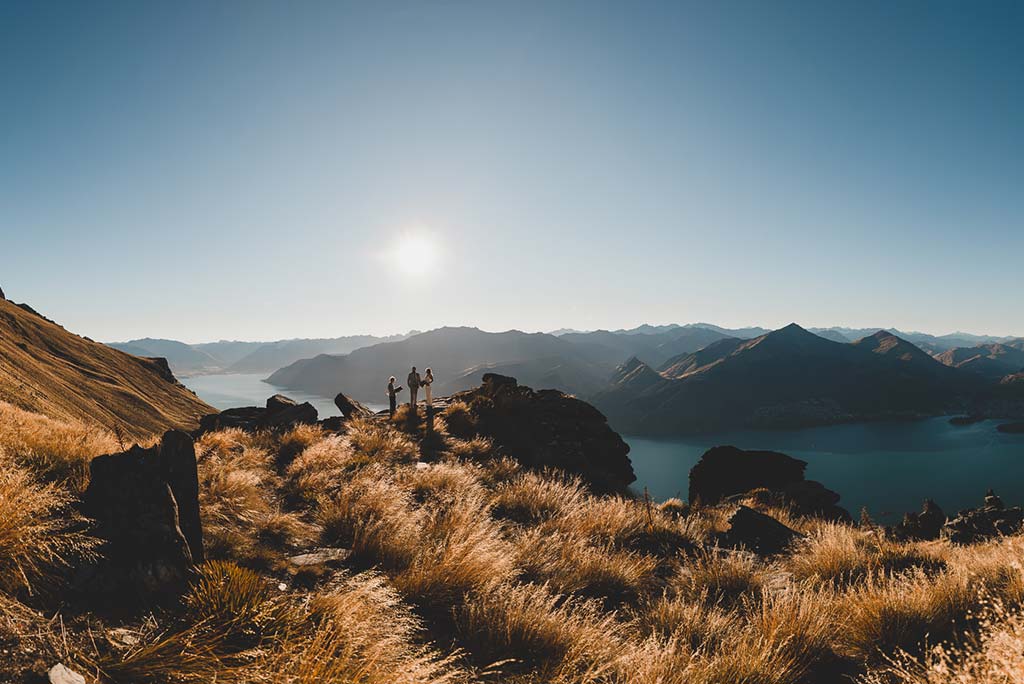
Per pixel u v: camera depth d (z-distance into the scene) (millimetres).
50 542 3275
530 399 21594
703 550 8445
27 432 6285
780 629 4629
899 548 8055
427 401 19359
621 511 9273
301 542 5871
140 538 3643
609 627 4809
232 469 8391
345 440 14477
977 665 3121
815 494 18703
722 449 22875
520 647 4070
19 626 2646
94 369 133750
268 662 2926
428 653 3752
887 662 4352
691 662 3855
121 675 2594
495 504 9516
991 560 6434
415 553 5625
